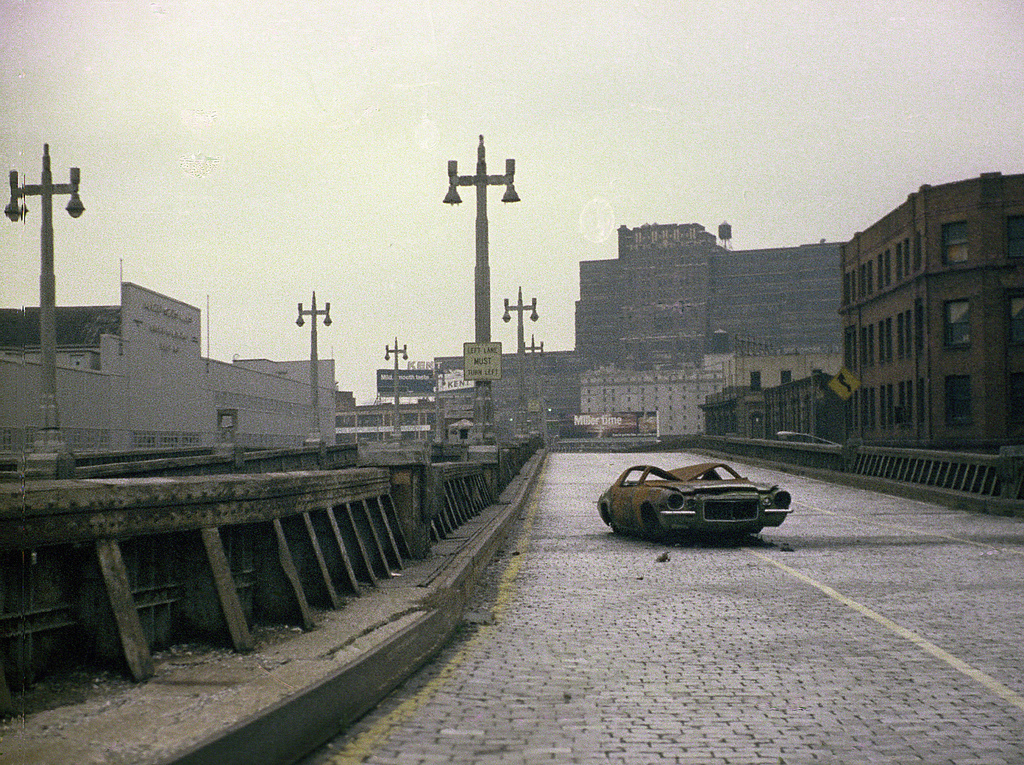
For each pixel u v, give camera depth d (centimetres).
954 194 4497
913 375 4747
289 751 473
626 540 1742
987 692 658
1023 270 4322
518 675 712
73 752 382
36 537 465
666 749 526
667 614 984
